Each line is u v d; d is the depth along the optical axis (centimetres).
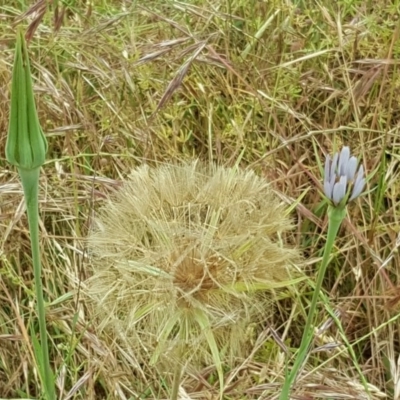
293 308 62
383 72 74
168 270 46
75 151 71
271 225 47
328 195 39
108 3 87
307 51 77
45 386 45
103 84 75
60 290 66
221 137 69
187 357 47
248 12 82
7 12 87
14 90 37
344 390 59
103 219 49
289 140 68
